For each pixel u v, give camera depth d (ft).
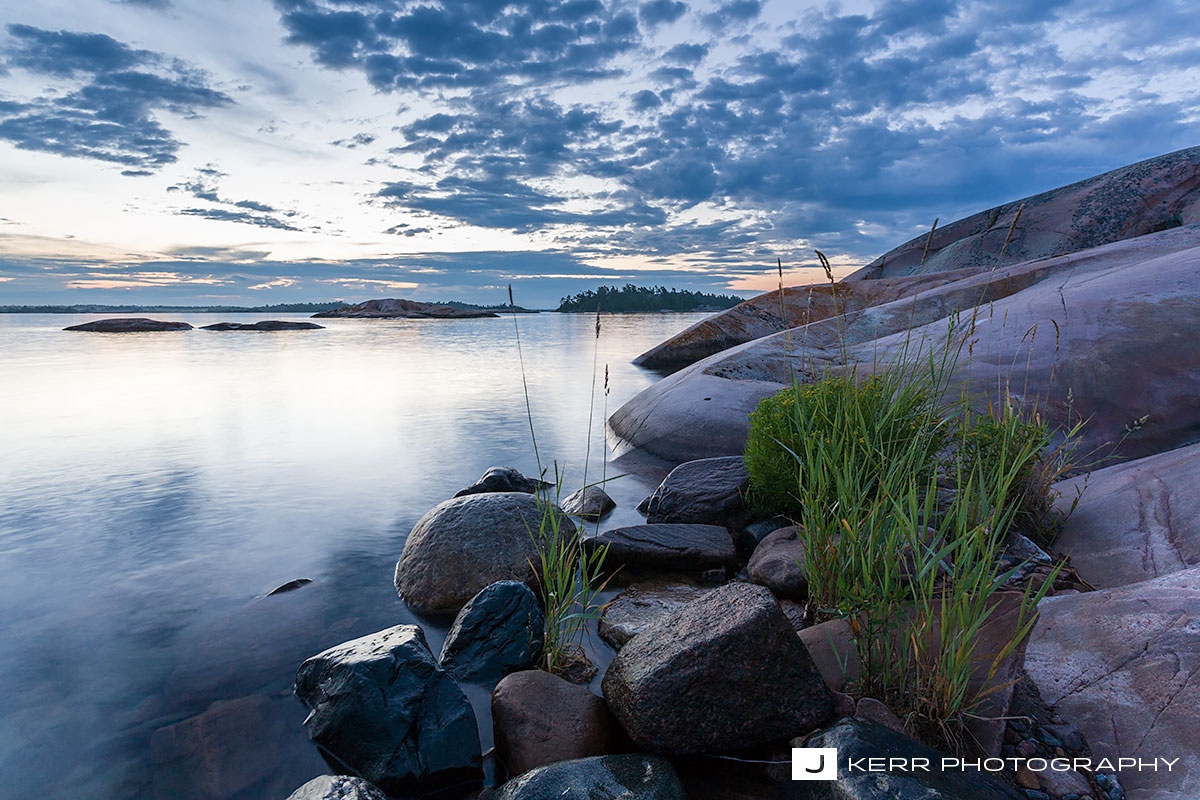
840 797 8.18
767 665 9.99
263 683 12.59
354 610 15.76
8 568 18.02
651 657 10.52
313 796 8.45
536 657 13.23
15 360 75.77
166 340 115.24
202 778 10.13
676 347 69.51
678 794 8.86
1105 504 16.62
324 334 137.28
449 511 17.95
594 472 28.40
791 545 16.57
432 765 10.08
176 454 31.40
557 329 157.28
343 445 33.47
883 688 10.30
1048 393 23.34
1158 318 25.64
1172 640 10.03
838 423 14.73
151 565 18.29
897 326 43.50
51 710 11.73
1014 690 10.11
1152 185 73.51
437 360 78.69
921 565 10.50
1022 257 76.02
